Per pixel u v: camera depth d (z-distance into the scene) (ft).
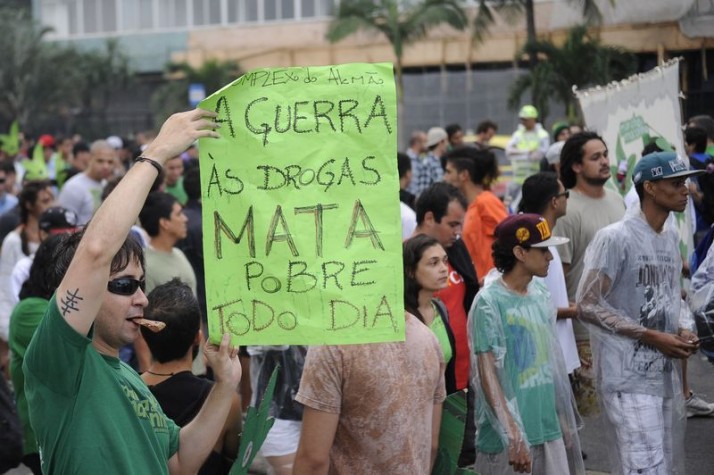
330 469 13.41
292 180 10.56
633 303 17.57
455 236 20.83
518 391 16.33
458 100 113.91
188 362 13.64
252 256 10.52
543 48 81.41
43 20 151.12
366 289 10.49
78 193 34.60
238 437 12.75
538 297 16.88
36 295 17.79
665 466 17.44
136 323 9.97
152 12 143.33
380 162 10.59
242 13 136.98
